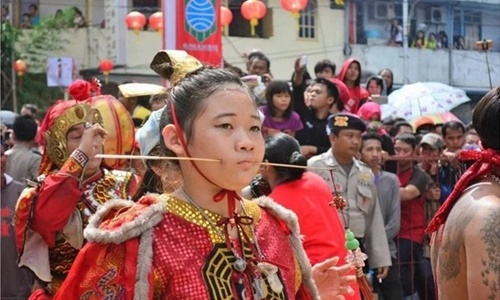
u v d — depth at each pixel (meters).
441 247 3.23
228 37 27.48
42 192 4.19
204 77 2.79
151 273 2.61
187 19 7.96
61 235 4.27
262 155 2.79
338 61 28.59
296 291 2.94
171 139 2.80
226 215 2.78
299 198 4.94
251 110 2.76
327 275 3.25
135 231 2.65
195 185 2.76
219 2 8.09
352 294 3.39
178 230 2.69
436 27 29.22
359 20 28.72
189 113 2.76
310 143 8.39
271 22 27.94
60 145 4.51
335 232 4.96
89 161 4.25
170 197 2.75
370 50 28.67
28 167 8.40
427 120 12.66
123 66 27.45
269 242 2.87
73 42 27.86
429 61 29.11
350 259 3.53
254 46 27.80
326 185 5.14
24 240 4.27
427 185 7.91
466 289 3.14
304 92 8.91
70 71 24.44
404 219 7.83
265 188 5.27
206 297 2.62
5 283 6.73
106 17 27.80
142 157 2.74
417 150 9.37
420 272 7.86
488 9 29.70
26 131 8.45
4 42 26.69
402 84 28.84
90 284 2.67
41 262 4.25
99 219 2.79
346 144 6.77
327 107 8.50
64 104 4.58
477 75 29.44
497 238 3.03
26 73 27.25
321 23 28.39
